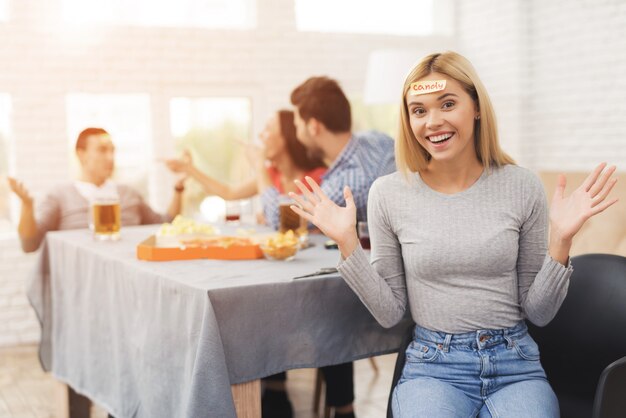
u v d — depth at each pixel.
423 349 1.89
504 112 6.06
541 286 1.83
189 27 5.31
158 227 3.50
